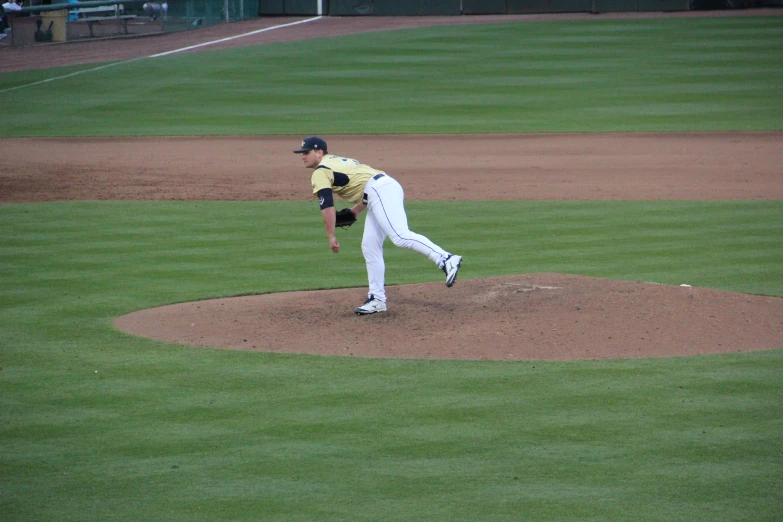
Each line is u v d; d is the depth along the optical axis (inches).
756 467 787.4
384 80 4441.4
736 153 2984.7
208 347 1155.3
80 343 1187.9
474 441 851.4
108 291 1465.3
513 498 737.0
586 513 711.1
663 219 2041.1
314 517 709.9
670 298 1280.8
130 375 1056.2
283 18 6338.6
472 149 3179.1
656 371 1037.8
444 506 725.3
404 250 1768.0
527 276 1402.6
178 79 4554.6
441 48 5064.0
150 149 3238.2
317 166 1220.5
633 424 887.1
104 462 817.5
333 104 4020.7
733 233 1878.7
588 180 2605.8
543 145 3238.2
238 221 2064.5
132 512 722.2
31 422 915.4
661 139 3284.9
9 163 2942.9
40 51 5442.9
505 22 5743.1
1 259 1695.4
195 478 781.9
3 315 1330.0
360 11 6250.0
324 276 1552.7
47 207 2240.4
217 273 1582.2
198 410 941.2
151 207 2241.6
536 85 4269.2
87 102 4124.0
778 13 5620.1
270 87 4350.4
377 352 1117.1
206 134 3508.9
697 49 4827.8
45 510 726.5
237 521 705.6
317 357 1103.6
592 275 1529.3
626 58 4709.6
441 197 2363.4
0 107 4055.1
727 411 917.2
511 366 1059.9
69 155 3110.2
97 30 5851.4
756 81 4188.0
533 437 858.8
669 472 780.6
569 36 5246.1
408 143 3299.7
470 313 1240.8
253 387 1007.6
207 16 6131.9
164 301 1401.3
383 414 921.5
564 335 1150.3
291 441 857.5
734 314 1230.9
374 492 751.1
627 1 5871.1
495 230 1939.0
